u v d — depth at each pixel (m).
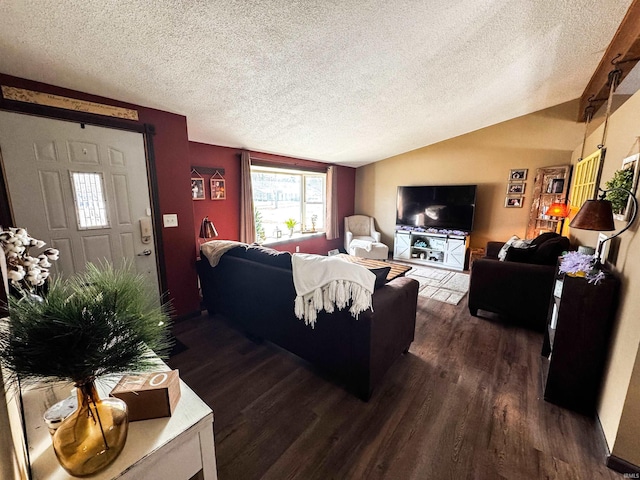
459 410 1.73
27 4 1.28
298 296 1.85
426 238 5.54
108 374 0.72
